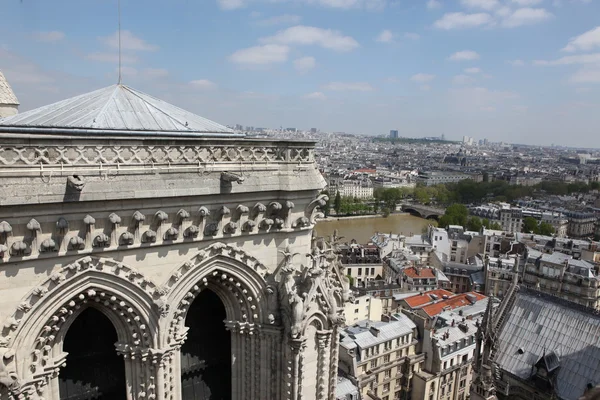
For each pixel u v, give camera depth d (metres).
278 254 28.38
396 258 190.88
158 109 29.77
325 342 29.22
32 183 19.91
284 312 27.84
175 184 23.59
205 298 29.33
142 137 22.59
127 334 24.48
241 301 28.09
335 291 31.36
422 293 146.25
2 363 19.64
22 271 20.28
